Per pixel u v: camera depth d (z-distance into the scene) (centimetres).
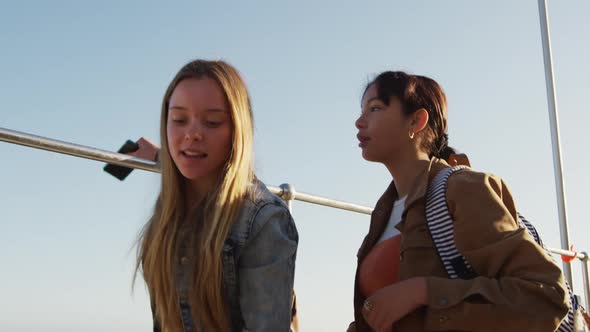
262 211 167
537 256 156
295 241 170
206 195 177
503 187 175
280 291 162
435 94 202
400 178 196
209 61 178
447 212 168
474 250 159
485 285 154
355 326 192
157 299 173
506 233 159
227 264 163
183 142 170
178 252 173
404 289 160
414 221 172
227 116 173
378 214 198
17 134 173
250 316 161
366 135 200
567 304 152
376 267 185
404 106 196
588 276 450
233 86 174
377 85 200
